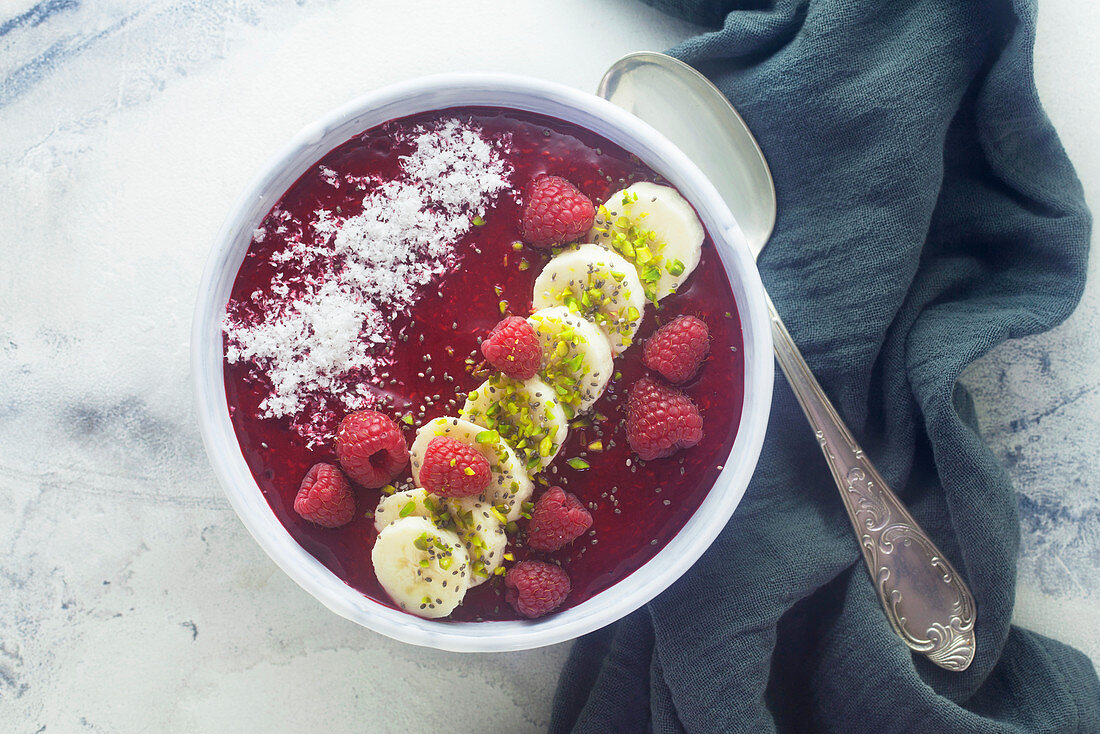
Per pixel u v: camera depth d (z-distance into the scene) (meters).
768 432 0.38
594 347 0.34
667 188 0.35
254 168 0.39
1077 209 0.37
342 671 0.40
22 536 0.39
